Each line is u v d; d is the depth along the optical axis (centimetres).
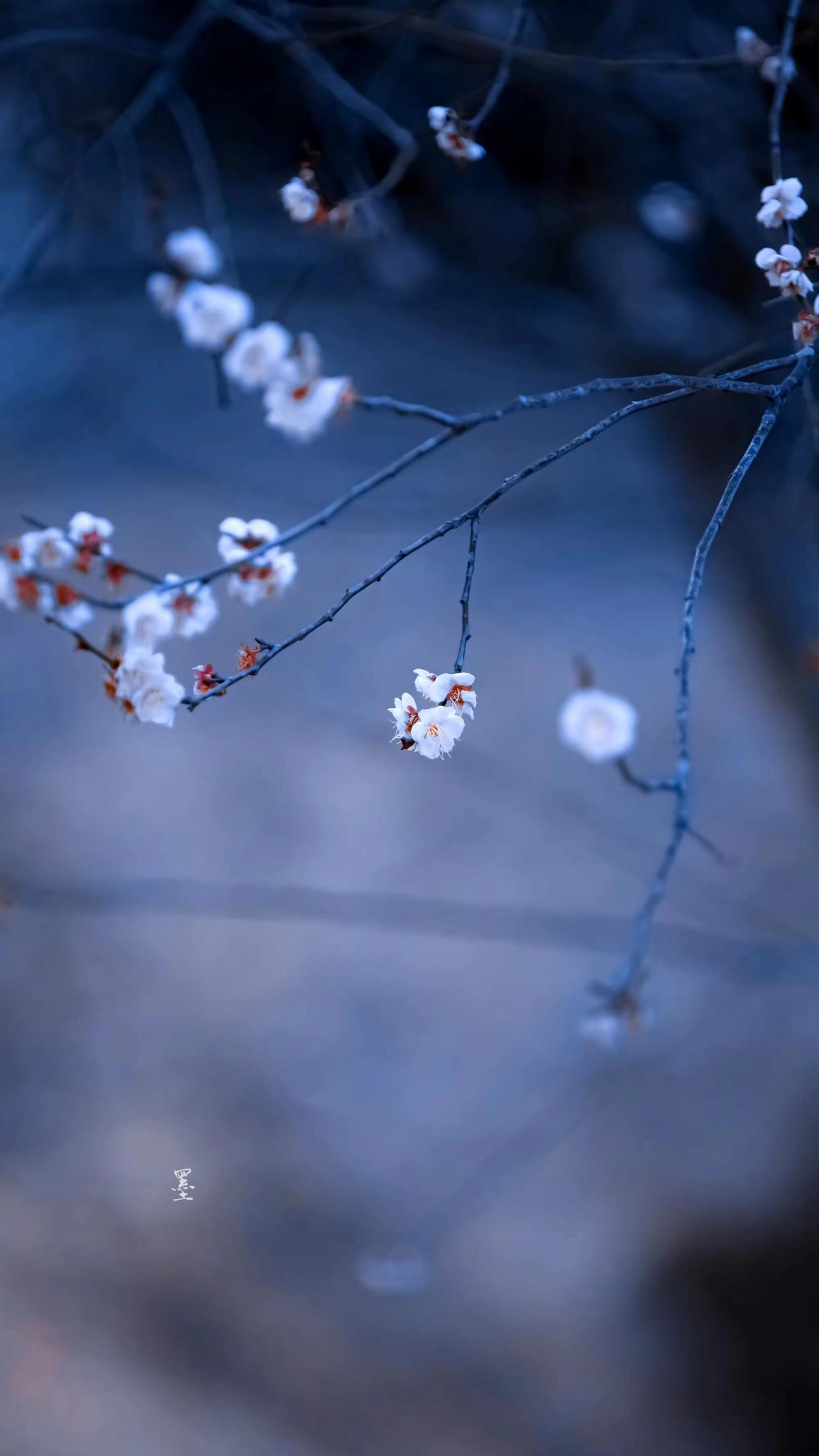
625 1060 432
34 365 337
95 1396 303
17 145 215
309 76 190
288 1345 350
